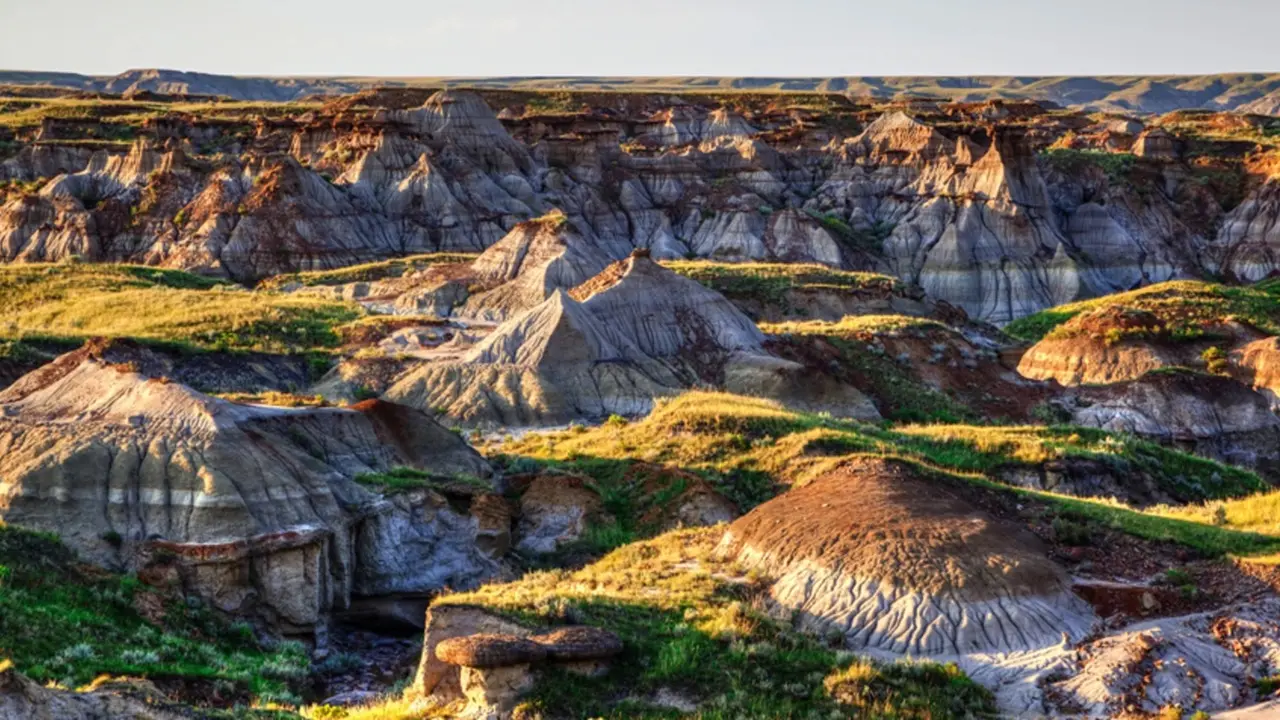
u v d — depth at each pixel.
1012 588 34.16
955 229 164.00
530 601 34.25
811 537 37.06
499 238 159.62
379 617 43.81
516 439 68.31
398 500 46.06
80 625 36.09
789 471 52.34
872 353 88.81
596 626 33.09
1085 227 172.25
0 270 112.12
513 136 198.00
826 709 30.44
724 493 51.16
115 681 29.27
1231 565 36.16
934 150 185.88
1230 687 30.98
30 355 72.56
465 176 167.62
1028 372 95.38
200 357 79.75
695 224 174.38
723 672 31.47
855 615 34.38
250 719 30.16
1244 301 116.25
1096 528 38.62
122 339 77.69
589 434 63.88
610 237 169.62
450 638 31.66
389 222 158.88
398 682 36.66
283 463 44.12
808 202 182.25
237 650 38.78
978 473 53.81
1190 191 183.62
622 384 78.94
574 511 49.94
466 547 46.38
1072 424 74.06
